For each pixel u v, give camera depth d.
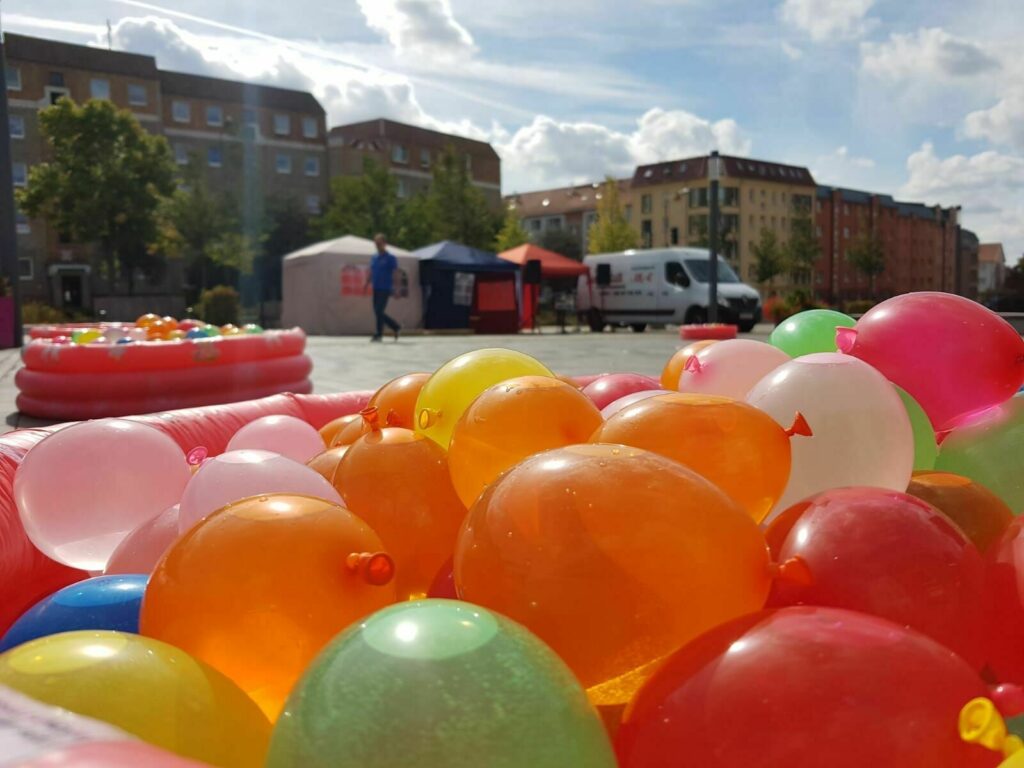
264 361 6.72
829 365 2.00
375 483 2.06
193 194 37.00
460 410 2.34
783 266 50.97
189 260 39.06
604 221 49.69
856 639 1.13
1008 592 1.55
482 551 1.33
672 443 1.67
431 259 19.61
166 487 2.44
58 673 1.11
